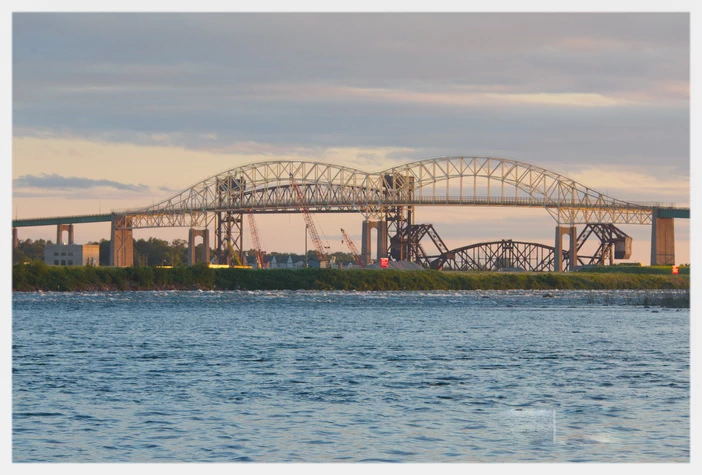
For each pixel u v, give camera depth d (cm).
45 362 11319
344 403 8175
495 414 7644
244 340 14650
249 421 7338
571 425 7206
